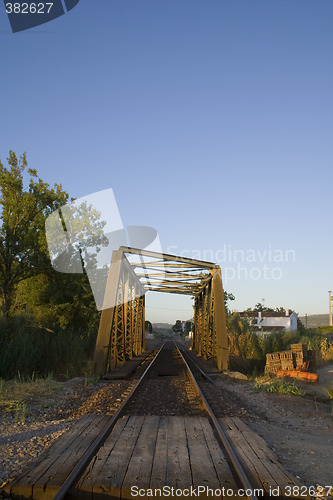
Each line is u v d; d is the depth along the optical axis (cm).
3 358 1388
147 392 1077
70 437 574
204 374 1555
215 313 1925
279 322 6519
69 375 1535
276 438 640
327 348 2433
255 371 1978
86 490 400
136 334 2820
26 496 401
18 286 2070
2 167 1947
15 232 1919
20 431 647
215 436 610
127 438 572
